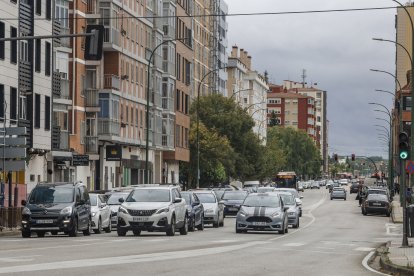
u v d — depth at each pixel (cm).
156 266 2631
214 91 17712
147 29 10631
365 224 7375
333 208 11888
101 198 5512
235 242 4241
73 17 8494
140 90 10350
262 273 2542
